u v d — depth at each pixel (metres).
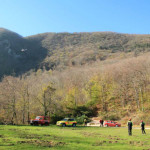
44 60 146.12
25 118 35.91
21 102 33.41
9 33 175.62
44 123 28.19
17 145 9.12
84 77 72.62
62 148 9.01
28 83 38.00
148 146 10.65
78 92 57.06
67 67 125.69
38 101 36.38
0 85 33.47
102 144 10.84
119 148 9.70
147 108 44.38
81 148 9.22
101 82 60.72
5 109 32.09
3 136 12.18
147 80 57.56
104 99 56.12
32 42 191.62
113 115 45.66
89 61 133.38
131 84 61.16
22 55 148.62
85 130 21.38
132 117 41.91
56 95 41.34
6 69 111.50
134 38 188.88
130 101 52.69
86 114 49.44
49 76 82.00
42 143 10.10
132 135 16.33
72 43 194.62
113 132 19.41
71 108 46.44
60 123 27.03
